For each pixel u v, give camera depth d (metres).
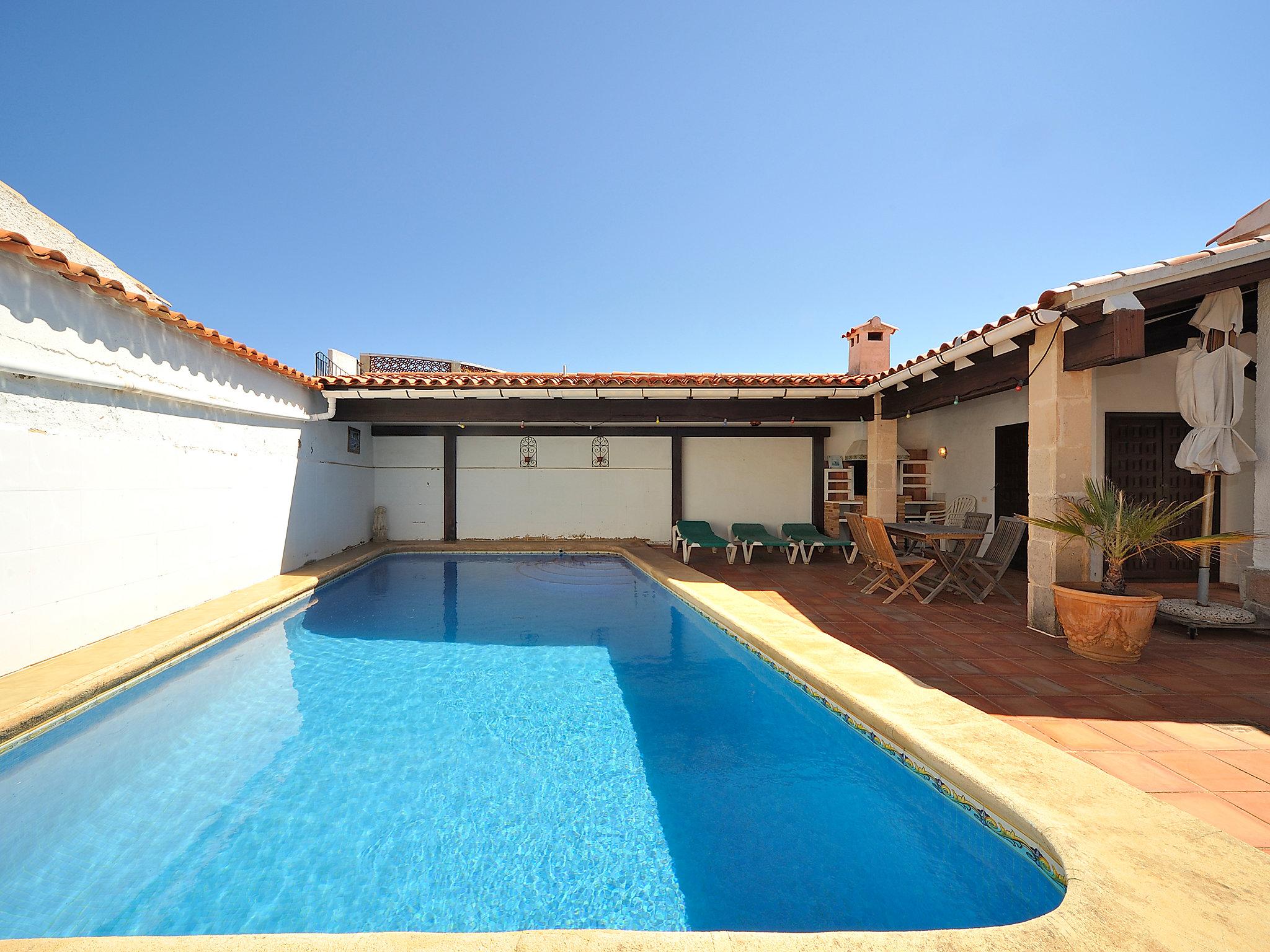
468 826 2.64
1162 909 1.61
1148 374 6.91
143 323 5.00
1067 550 4.71
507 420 8.63
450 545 10.75
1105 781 2.37
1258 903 1.63
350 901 2.17
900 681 3.62
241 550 6.72
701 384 8.05
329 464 9.38
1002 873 2.21
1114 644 3.98
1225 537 4.04
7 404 3.81
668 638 5.56
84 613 4.42
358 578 8.58
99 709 3.80
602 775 3.08
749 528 10.34
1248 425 6.62
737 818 2.71
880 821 2.68
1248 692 3.49
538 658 4.96
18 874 2.31
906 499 10.31
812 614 5.61
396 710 3.91
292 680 4.44
